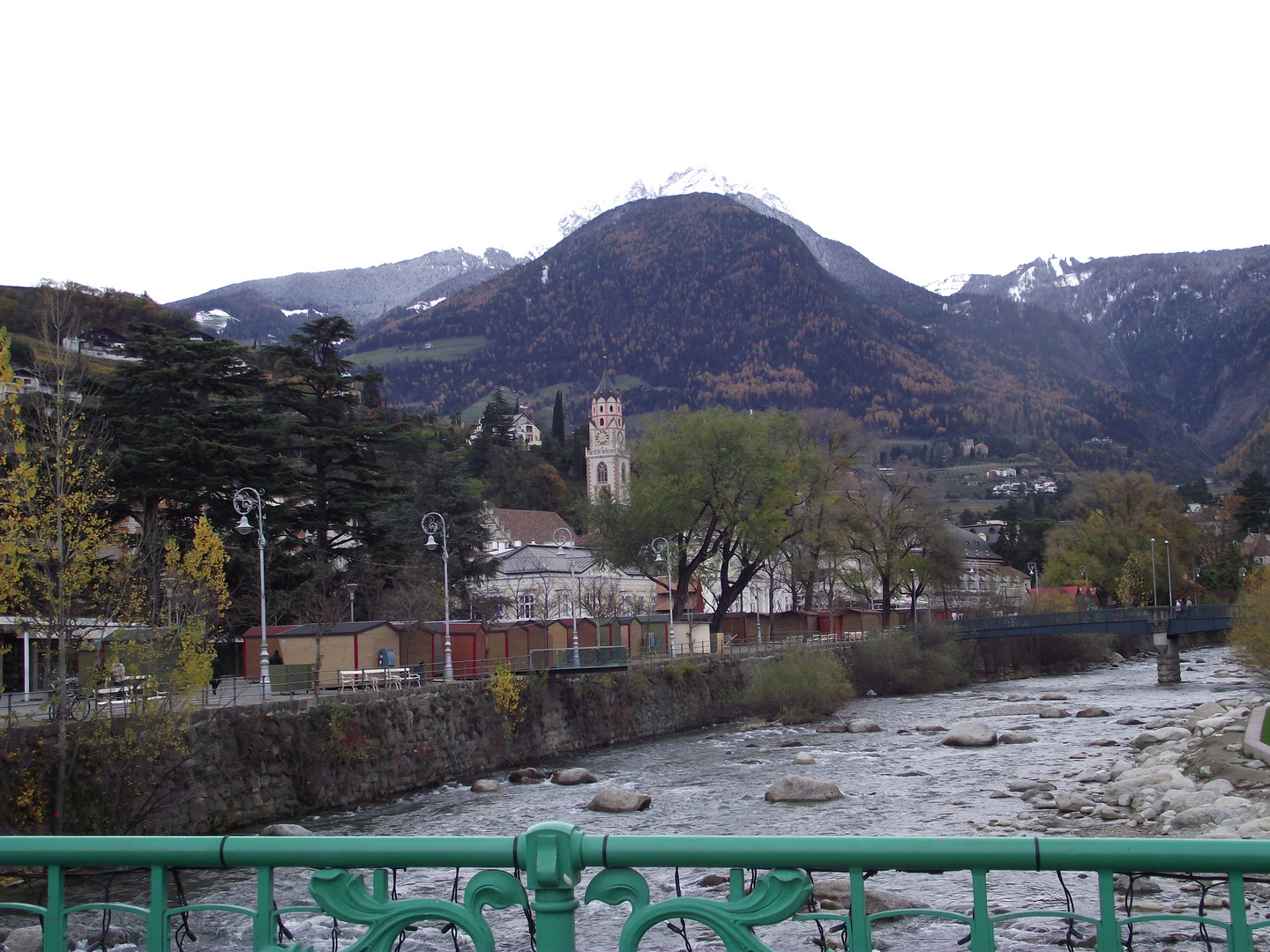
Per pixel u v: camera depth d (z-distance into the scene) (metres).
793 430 82.75
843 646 82.25
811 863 5.73
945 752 45.75
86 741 28.66
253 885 20.58
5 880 20.30
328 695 41.47
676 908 5.81
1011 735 48.00
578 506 82.50
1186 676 86.44
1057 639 102.31
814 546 87.19
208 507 57.81
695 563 79.38
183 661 32.38
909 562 90.06
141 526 50.19
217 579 39.09
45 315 42.66
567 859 5.80
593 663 55.91
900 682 81.50
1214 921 5.57
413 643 54.41
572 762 49.06
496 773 46.19
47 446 30.55
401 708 41.72
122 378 58.41
